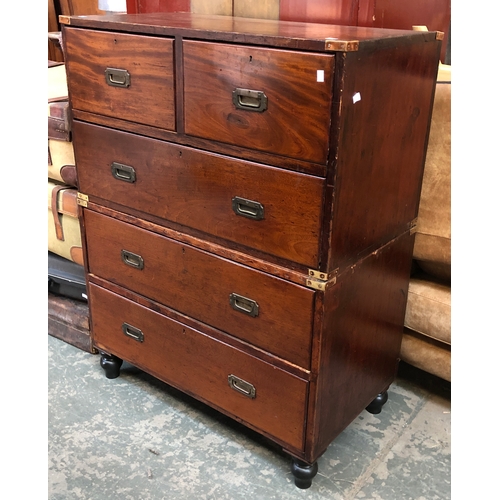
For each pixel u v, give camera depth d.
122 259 1.58
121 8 1.93
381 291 1.40
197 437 1.55
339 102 1.01
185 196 1.34
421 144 1.36
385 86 1.13
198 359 1.49
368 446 1.51
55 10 2.65
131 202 1.48
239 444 1.53
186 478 1.41
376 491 1.37
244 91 1.13
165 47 1.23
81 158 1.56
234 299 1.33
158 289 1.52
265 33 1.12
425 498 1.35
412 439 1.54
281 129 1.11
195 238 1.37
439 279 1.62
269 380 1.34
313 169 1.09
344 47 0.97
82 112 1.49
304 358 1.24
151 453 1.49
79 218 1.65
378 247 1.33
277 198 1.17
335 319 1.23
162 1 1.95
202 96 1.21
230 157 1.22
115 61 1.34
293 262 1.19
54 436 1.54
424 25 1.55
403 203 1.37
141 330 1.62
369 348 1.43
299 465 1.37
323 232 1.12
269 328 1.29
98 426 1.58
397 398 1.71
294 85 1.05
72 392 1.72
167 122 1.30
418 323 1.58
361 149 1.12
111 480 1.40
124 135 1.41
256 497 1.36
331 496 1.36
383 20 1.55
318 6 1.61
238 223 1.26
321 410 1.30
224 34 1.12
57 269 1.95
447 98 1.39
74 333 1.93
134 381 1.78
